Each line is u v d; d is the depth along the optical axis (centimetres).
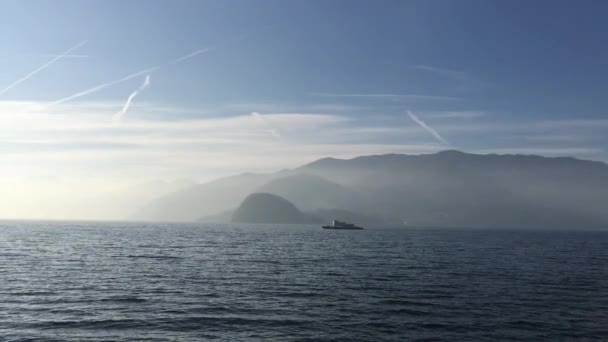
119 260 7950
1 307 3897
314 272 6569
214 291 4816
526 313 3941
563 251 12631
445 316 3797
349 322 3569
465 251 11744
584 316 3856
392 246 13538
